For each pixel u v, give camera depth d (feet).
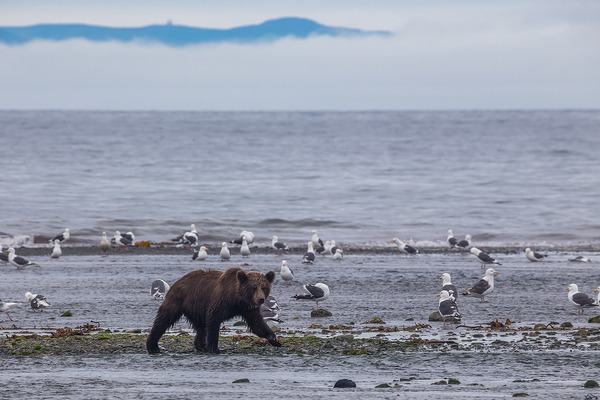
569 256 479.41
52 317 274.77
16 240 518.37
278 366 189.67
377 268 414.62
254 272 206.39
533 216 629.51
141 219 592.60
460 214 638.53
